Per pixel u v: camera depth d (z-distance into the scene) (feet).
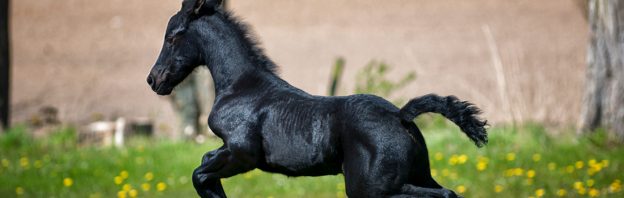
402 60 76.43
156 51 84.64
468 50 77.66
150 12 96.63
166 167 43.91
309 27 88.48
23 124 57.21
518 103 50.44
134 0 101.04
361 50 80.23
